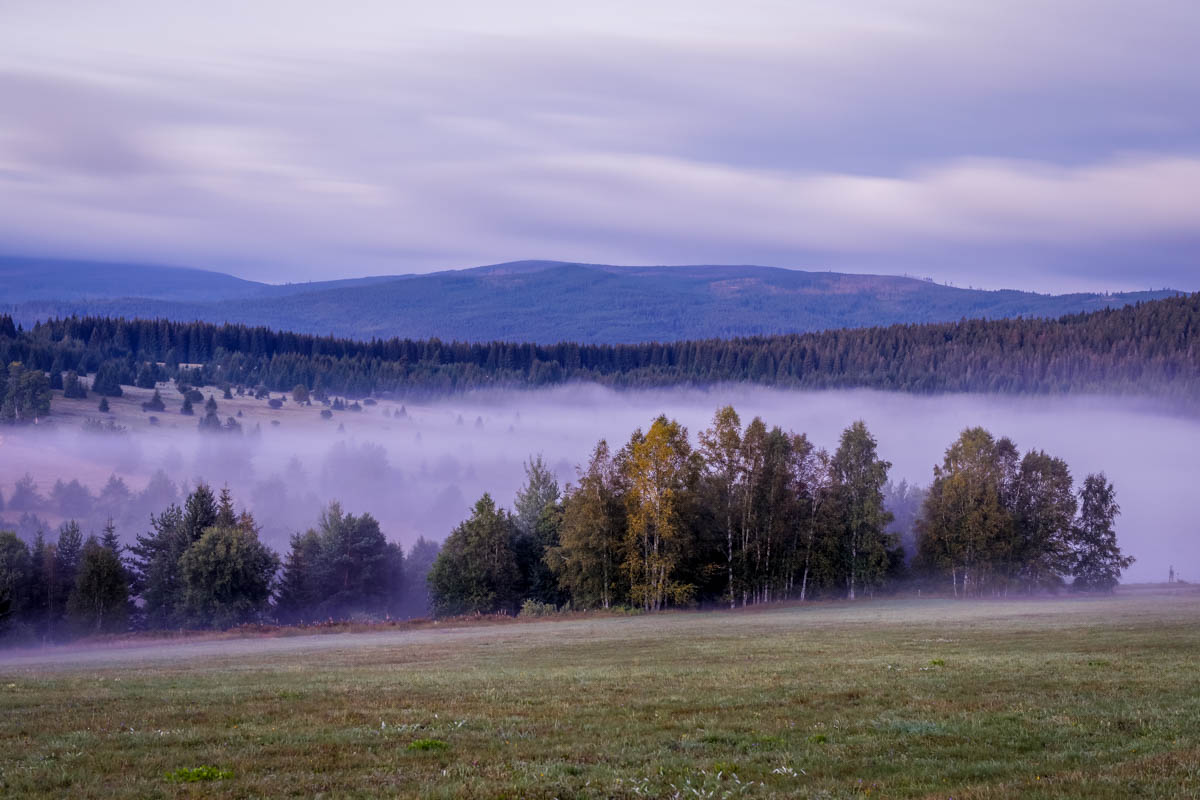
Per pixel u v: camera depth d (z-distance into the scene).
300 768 14.53
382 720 18.67
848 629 46.28
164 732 17.64
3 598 74.12
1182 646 30.89
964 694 20.59
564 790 12.98
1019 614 55.56
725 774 13.80
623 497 76.81
